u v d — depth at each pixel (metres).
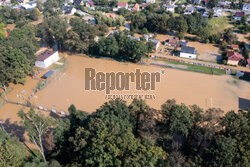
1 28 138.12
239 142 47.28
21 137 66.06
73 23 125.19
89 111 79.25
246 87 94.69
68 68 110.38
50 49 129.38
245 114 56.53
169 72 106.81
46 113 77.56
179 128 52.56
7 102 83.69
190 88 94.19
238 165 42.31
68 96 88.62
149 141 51.59
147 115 59.09
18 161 43.47
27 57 98.12
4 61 86.88
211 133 51.53
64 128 56.66
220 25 168.38
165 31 158.25
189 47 123.31
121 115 58.00
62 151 53.47
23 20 173.50
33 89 92.56
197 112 55.97
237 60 110.25
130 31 155.25
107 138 44.88
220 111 55.53
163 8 198.75
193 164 44.78
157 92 91.44
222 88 94.12
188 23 155.75
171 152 53.59
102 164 40.16
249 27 150.88
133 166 38.84
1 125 71.06
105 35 149.75
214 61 117.38
